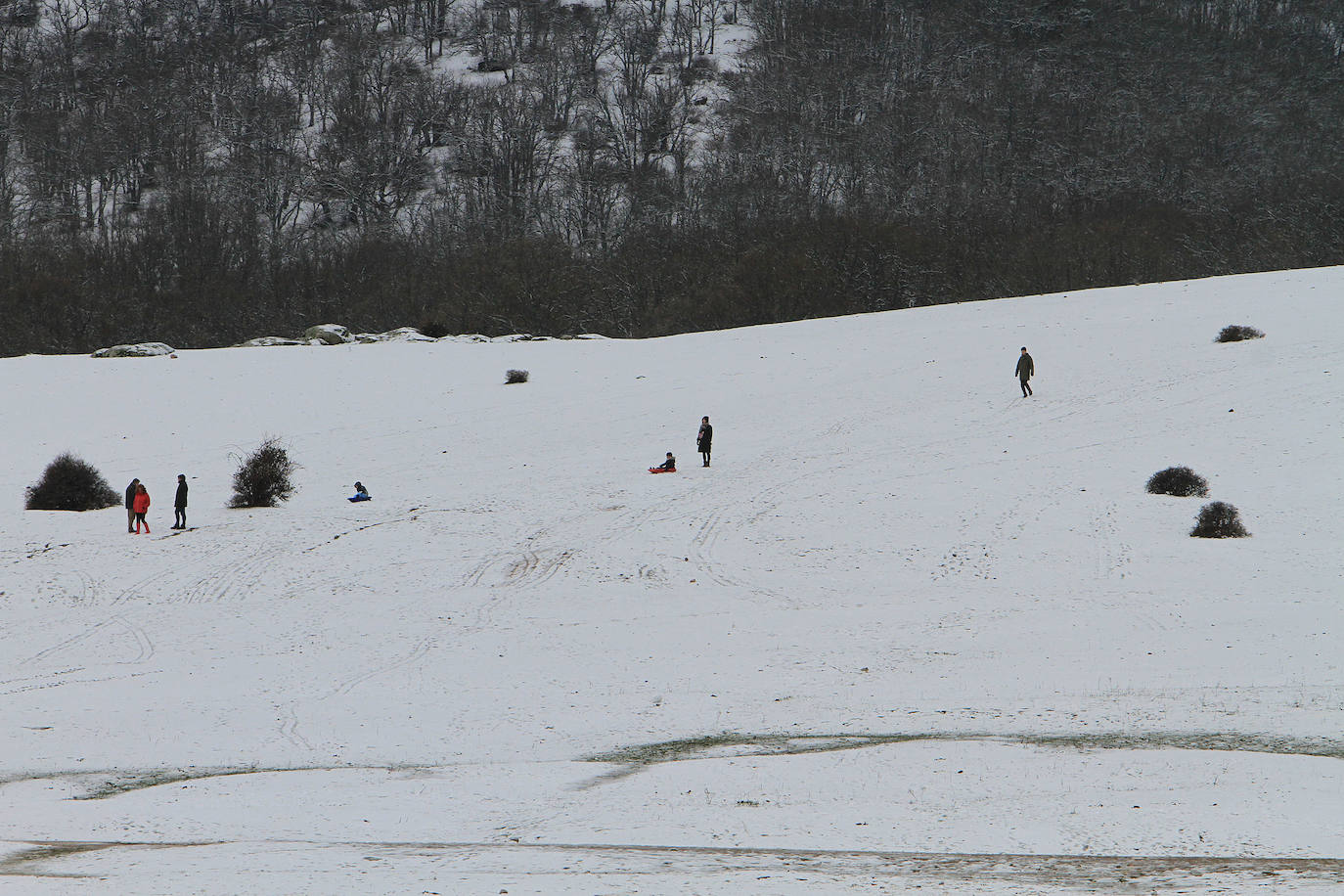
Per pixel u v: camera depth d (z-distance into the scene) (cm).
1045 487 10988
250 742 5519
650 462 13050
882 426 14025
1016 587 8394
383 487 12475
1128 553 9006
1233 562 8575
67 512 11694
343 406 16725
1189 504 10219
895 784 4275
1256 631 6781
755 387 16700
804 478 11950
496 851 3603
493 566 9550
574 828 3909
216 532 10731
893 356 17862
